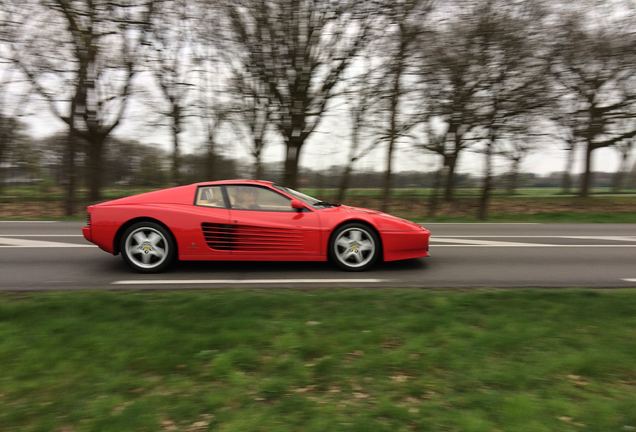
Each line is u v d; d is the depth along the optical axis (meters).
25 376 2.73
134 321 3.68
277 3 13.28
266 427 2.22
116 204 5.81
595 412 2.36
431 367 2.89
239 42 14.37
